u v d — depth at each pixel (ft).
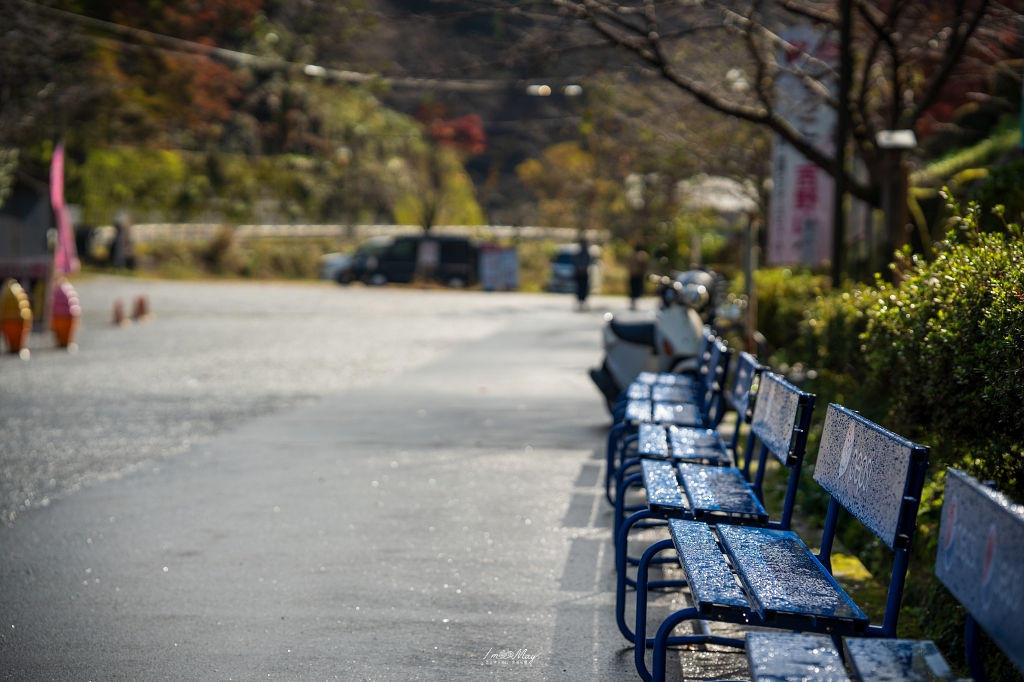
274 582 30.04
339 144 459.32
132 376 81.87
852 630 16.53
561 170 346.13
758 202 123.03
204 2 169.68
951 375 24.54
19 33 148.25
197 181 373.61
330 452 50.67
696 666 23.86
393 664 23.86
